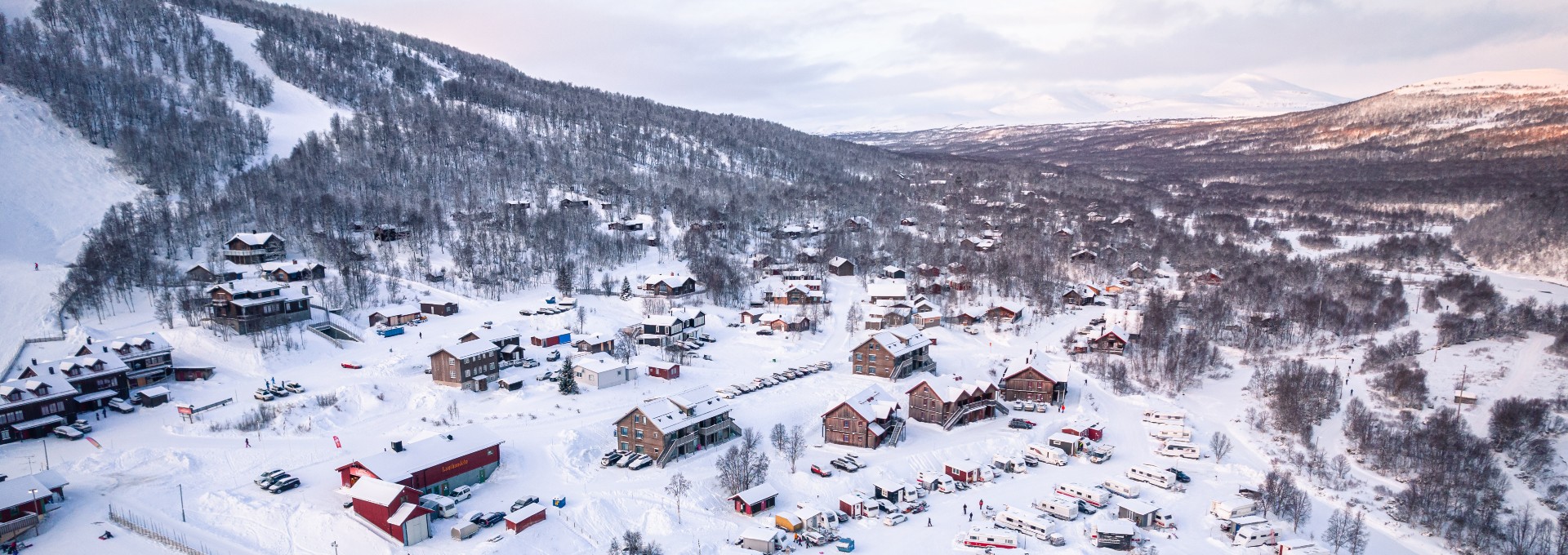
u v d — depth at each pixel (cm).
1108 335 12444
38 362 10138
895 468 8400
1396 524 7331
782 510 7400
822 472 8106
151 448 8019
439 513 6919
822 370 11675
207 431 8600
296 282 14162
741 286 16162
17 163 17275
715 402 9075
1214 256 19050
